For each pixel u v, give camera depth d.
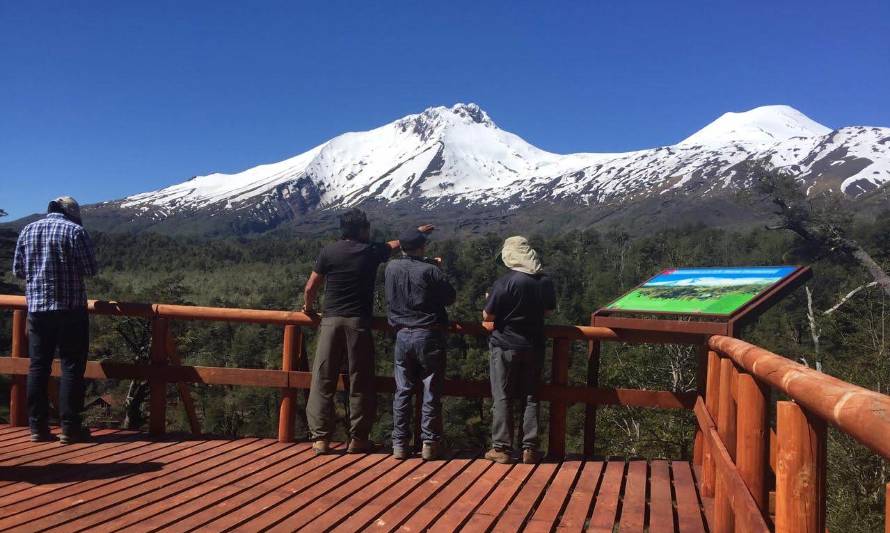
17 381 5.43
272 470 4.38
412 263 4.72
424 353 4.66
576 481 4.39
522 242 4.77
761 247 99.75
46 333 4.75
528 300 4.62
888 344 21.27
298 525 3.39
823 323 30.52
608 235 148.25
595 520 3.61
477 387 5.13
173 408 39.69
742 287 4.09
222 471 4.30
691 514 3.74
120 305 5.16
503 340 4.64
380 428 32.38
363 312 4.77
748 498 2.30
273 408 44.41
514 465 4.71
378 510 3.65
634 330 4.82
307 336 45.19
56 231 4.68
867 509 14.23
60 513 3.45
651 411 23.39
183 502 3.68
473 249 113.31
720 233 129.88
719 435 3.38
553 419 5.00
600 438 25.55
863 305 27.33
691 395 4.83
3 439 4.97
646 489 4.24
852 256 45.34
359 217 4.80
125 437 5.18
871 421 1.14
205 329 55.88
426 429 4.72
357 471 4.40
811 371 1.71
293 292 91.12
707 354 4.53
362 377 4.79
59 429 5.50
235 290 120.94
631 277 96.94
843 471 15.05
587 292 91.44
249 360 53.88
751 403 2.49
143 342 37.06
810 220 45.97
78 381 4.86
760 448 2.46
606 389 4.93
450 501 3.85
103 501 3.65
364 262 4.75
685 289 4.59
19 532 3.17
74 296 4.72
